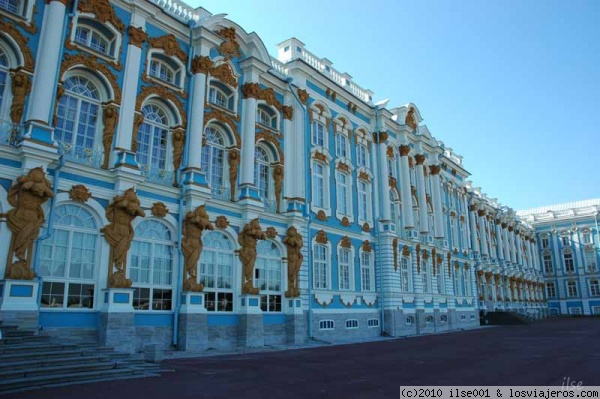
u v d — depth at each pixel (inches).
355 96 1283.2
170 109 812.0
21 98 612.4
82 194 641.0
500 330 1531.7
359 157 1288.1
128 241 676.1
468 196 2087.8
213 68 886.4
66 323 607.8
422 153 1577.3
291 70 1098.7
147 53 781.9
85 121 695.1
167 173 783.1
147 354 550.0
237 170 905.5
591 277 2864.2
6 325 516.1
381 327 1228.5
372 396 393.4
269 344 896.9
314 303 1028.5
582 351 766.5
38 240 585.3
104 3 722.8
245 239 872.9
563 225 3034.0
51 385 414.0
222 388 421.1
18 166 583.5
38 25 645.3
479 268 2058.3
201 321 750.5
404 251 1359.5
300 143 1055.0
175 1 857.5
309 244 1032.8
